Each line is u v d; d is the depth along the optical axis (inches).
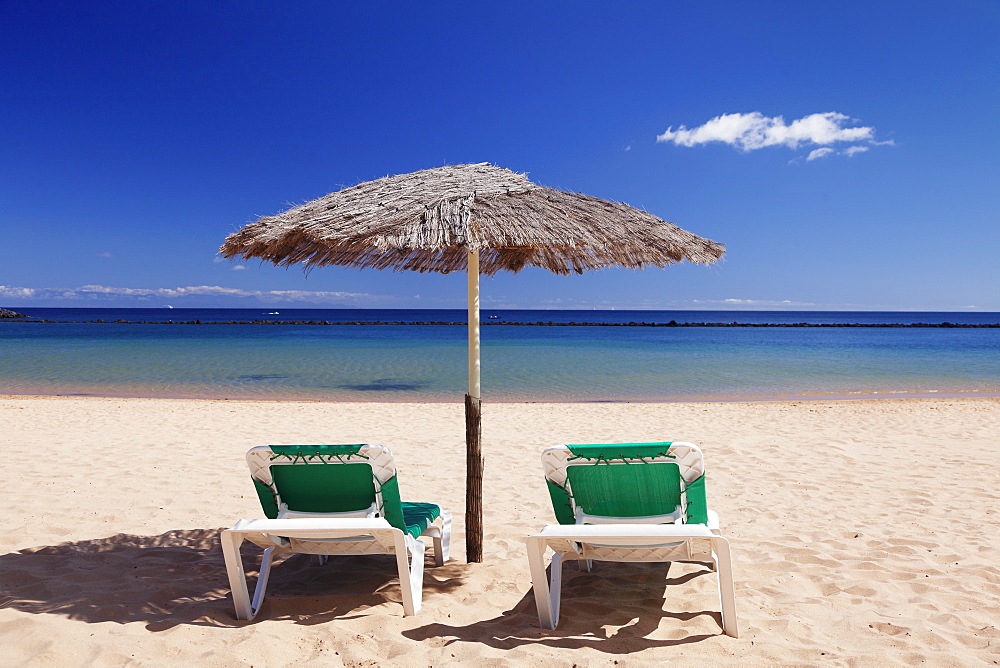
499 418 418.9
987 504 207.3
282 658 102.4
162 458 274.5
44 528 175.8
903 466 266.5
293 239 126.4
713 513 138.5
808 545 167.0
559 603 122.6
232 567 117.0
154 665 99.1
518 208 131.0
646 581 142.4
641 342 1565.0
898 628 115.6
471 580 142.3
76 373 760.3
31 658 100.7
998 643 109.7
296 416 424.8
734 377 747.4
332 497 126.0
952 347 1373.0
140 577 141.5
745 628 116.2
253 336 1769.2
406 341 1510.8
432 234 114.1
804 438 339.6
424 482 244.8
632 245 131.0
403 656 103.9
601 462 127.1
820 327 3408.0
